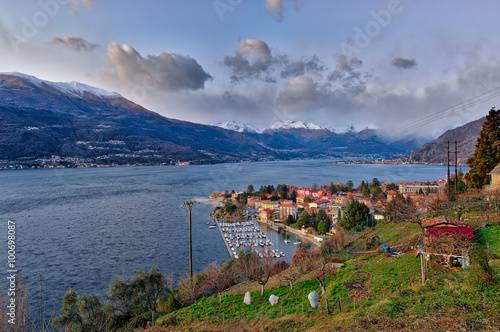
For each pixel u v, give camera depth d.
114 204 170.75
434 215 49.62
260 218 137.38
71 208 156.88
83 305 35.69
